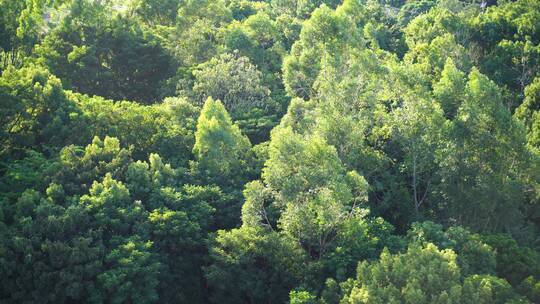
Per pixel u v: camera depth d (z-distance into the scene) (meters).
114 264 51.28
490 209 65.25
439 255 47.72
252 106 87.88
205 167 66.19
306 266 54.03
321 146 58.06
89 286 49.88
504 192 65.06
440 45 103.44
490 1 171.12
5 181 59.66
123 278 49.75
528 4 123.38
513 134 65.62
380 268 46.62
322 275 53.56
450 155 66.56
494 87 67.00
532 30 113.19
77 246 50.50
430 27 119.06
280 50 108.81
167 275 56.25
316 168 56.28
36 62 89.50
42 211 52.59
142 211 57.19
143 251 52.53
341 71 81.44
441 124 67.62
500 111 66.00
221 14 118.19
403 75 72.62
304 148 57.91
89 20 99.06
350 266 53.03
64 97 70.62
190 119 76.38
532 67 103.56
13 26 93.69
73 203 54.75
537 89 85.06
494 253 53.53
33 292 49.56
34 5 95.81
